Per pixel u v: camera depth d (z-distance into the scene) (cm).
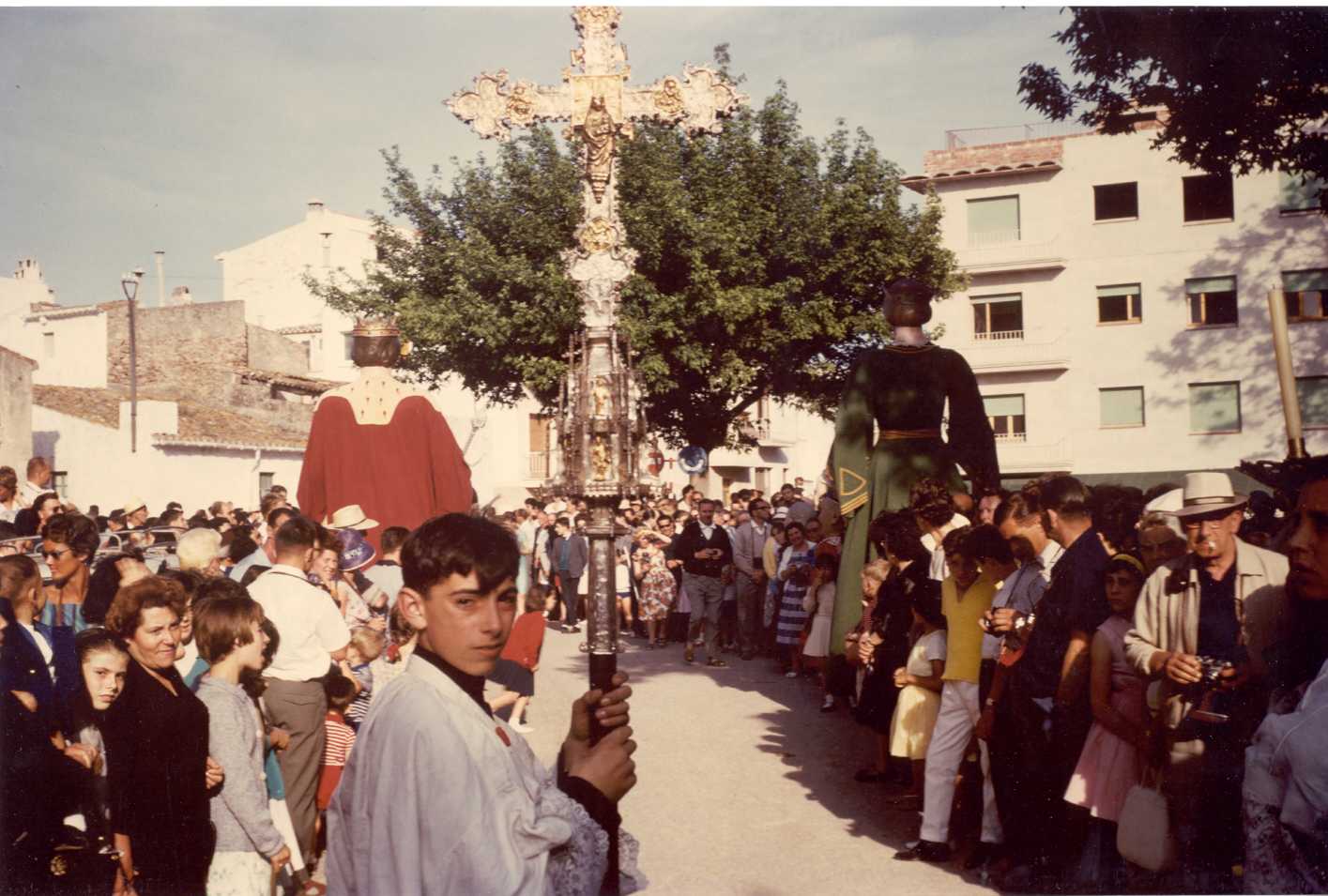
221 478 3312
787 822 779
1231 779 488
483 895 238
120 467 3112
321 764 654
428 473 969
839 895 621
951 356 962
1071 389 3700
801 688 1352
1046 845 616
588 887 258
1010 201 3772
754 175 2688
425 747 247
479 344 2631
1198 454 3566
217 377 3875
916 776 805
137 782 473
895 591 823
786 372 2806
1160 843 502
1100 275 3678
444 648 264
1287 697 396
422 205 2755
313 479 960
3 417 2828
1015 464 3716
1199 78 1105
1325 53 1055
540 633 1042
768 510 1694
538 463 4319
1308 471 408
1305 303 3500
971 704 683
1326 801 312
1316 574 393
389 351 978
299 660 640
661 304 2530
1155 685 534
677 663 1612
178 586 497
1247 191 3541
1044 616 609
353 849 252
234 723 518
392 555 899
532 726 1105
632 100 629
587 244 591
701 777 909
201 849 486
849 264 2731
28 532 1130
